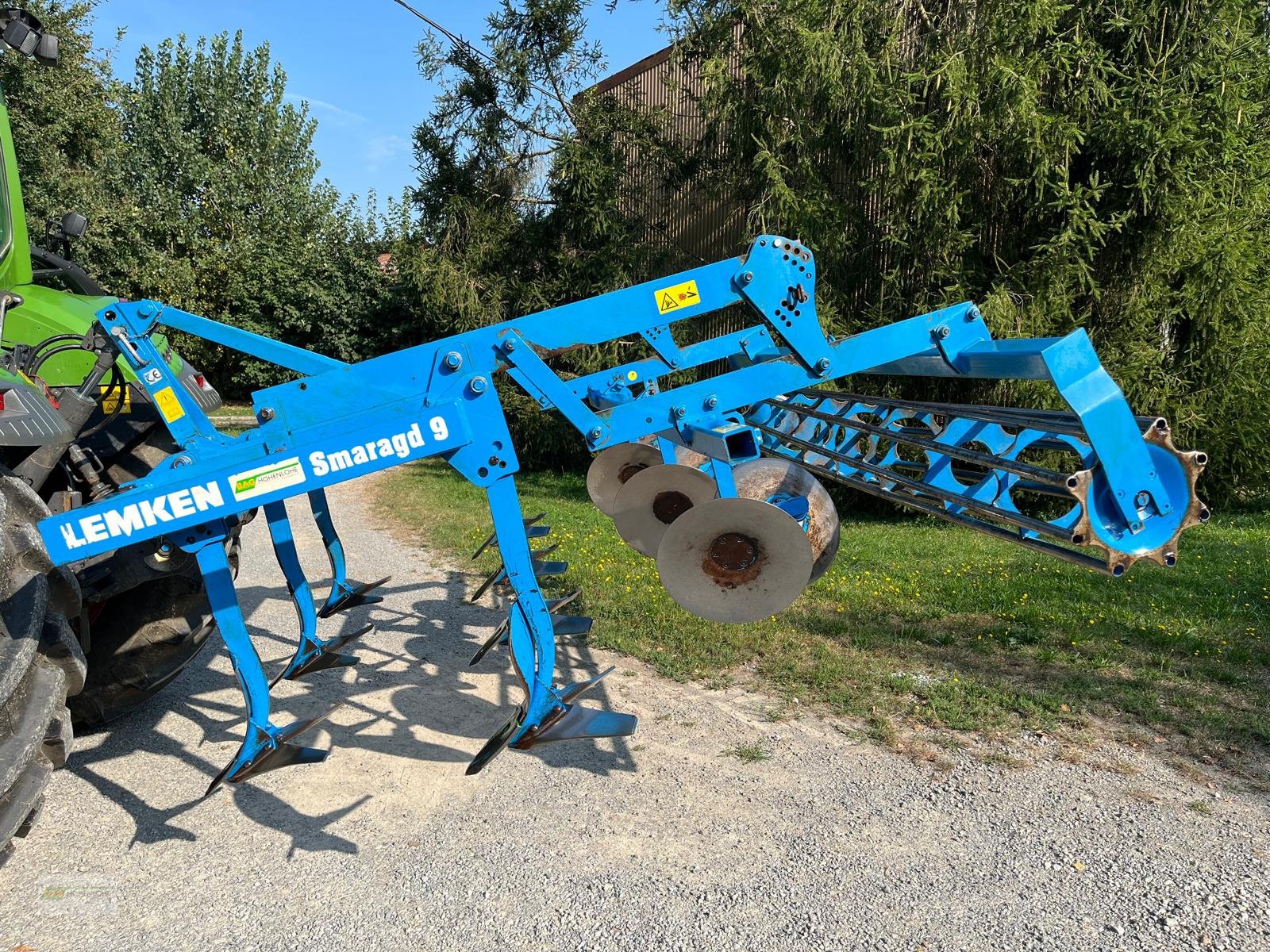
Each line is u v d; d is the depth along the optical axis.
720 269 2.95
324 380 2.83
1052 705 3.97
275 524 3.71
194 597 3.66
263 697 2.82
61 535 2.48
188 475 2.71
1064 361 2.56
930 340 3.04
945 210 8.71
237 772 2.72
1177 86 8.43
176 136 23.14
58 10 15.88
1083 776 3.35
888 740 3.67
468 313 12.91
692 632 5.00
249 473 2.64
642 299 2.95
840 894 2.61
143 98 24.92
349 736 3.77
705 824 3.02
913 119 8.64
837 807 3.13
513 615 2.81
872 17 9.20
